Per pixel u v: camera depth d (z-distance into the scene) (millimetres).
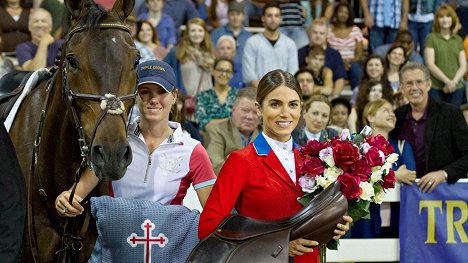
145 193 3957
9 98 4457
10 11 8914
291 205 3662
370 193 3545
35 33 8531
